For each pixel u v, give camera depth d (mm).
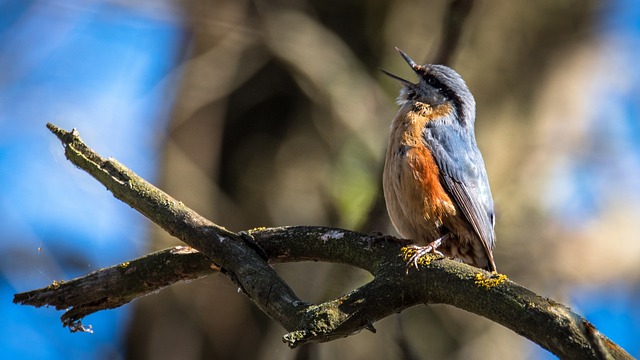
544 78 14938
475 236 8422
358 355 12789
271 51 13406
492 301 5176
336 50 13617
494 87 14586
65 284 6539
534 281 14188
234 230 13062
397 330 13031
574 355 4734
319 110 13586
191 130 13562
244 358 12781
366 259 5992
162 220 6203
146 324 13156
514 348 13875
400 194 8445
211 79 13594
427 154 8352
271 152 13547
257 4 13609
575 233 14727
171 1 13523
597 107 15578
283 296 5621
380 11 14102
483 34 14562
